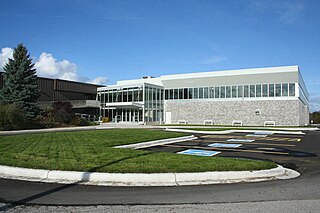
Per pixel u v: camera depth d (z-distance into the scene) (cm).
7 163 845
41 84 4438
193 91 4438
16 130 2523
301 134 2434
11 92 3009
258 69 3938
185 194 598
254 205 518
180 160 904
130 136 1783
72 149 1147
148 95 4269
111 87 4653
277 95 3791
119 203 536
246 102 3984
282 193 600
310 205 516
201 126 3634
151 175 720
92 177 723
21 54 3169
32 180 722
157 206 516
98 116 4872
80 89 5000
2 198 567
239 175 748
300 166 926
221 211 486
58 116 3278
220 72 4228
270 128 3067
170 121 4619
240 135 2262
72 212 483
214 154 1179
